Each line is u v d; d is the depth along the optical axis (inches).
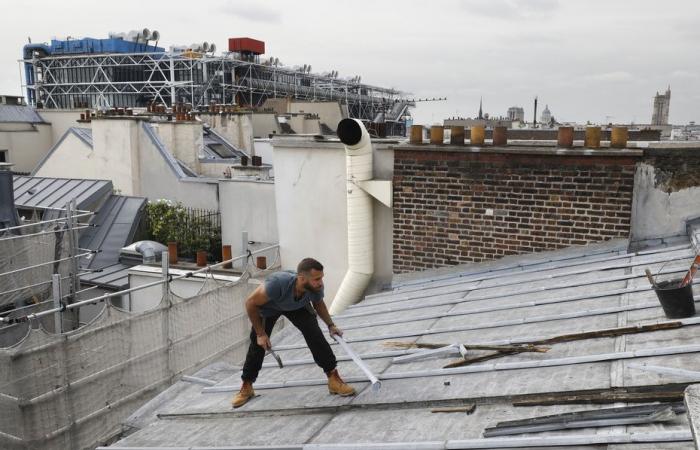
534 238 366.0
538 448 133.3
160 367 386.0
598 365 178.1
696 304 210.8
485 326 253.1
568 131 355.9
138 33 2247.8
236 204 587.2
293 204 471.8
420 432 161.8
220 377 289.9
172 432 211.0
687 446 117.4
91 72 2239.2
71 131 868.0
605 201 343.0
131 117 786.2
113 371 350.3
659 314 213.5
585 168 346.0
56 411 317.4
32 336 306.3
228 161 939.3
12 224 549.3
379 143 422.6
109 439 347.9
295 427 187.8
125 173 797.2
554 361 187.3
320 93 2488.9
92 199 673.6
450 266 394.9
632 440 124.0
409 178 401.1
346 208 450.9
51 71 2314.2
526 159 362.0
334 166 451.2
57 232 515.5
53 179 732.0
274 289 194.4
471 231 385.7
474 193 381.4
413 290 382.3
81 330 332.8
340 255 459.8
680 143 381.4
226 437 191.8
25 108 1310.3
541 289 296.7
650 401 142.0
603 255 341.7
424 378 204.2
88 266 605.9
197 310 415.8
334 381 205.3
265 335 204.2
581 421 138.9
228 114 1216.2
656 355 173.5
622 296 251.1
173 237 650.2
